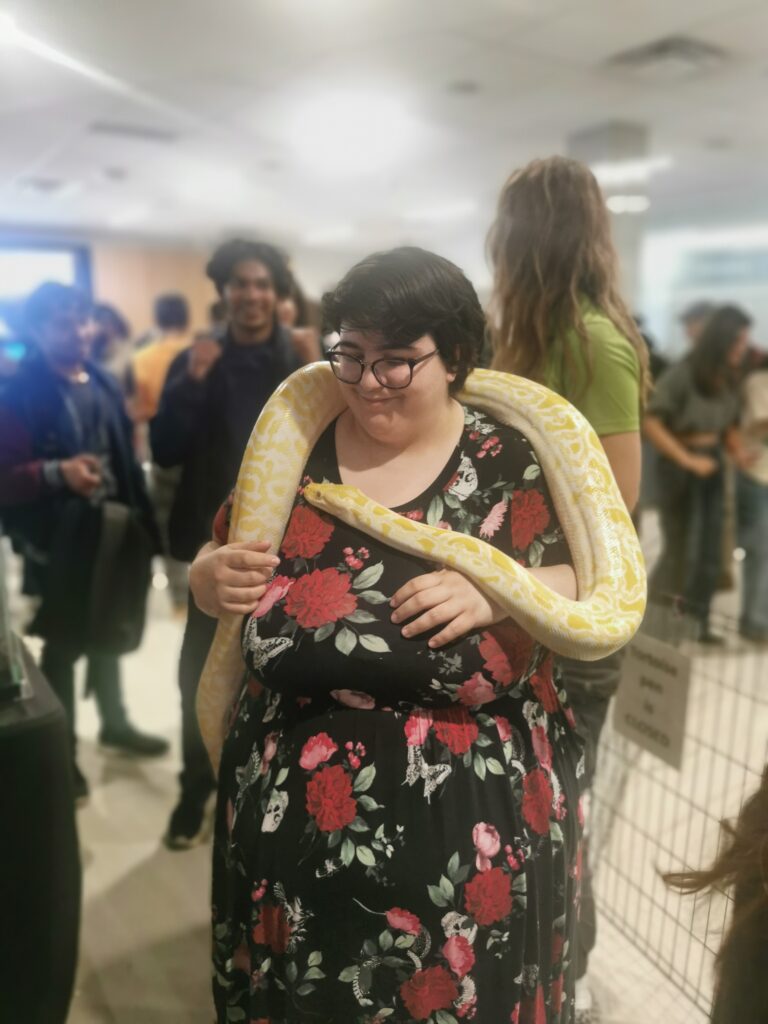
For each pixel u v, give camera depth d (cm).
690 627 209
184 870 236
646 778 261
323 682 106
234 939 116
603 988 183
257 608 112
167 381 239
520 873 106
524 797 109
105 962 201
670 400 389
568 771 119
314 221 1064
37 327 256
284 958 109
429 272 104
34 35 403
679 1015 175
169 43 418
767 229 973
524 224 154
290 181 800
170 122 576
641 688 180
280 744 112
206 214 996
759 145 692
